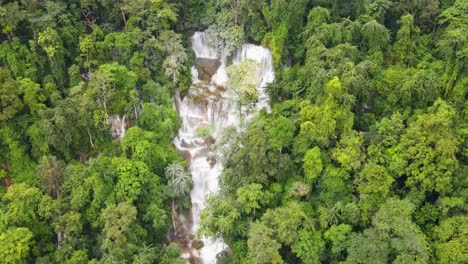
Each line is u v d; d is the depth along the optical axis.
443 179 45.53
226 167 58.44
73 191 50.84
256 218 52.09
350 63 54.47
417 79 54.47
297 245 46.56
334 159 51.75
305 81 60.72
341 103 52.22
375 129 52.31
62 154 57.41
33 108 56.62
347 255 45.22
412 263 39.94
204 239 59.00
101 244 49.66
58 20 65.00
